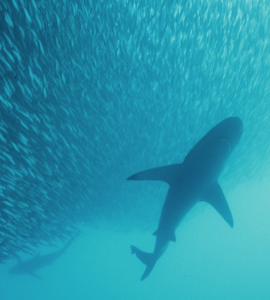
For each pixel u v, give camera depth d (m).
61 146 8.43
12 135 7.45
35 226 9.87
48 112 7.77
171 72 9.35
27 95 7.00
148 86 9.20
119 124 9.39
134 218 13.83
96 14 7.24
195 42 9.23
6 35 5.60
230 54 9.83
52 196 9.85
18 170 7.99
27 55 6.65
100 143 9.34
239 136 2.51
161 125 10.04
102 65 8.02
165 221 3.26
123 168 10.55
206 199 3.00
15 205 8.84
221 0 8.89
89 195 10.80
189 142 10.66
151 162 10.70
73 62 7.17
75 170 9.16
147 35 8.38
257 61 10.30
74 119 8.27
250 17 9.36
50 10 6.52
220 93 10.36
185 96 9.94
